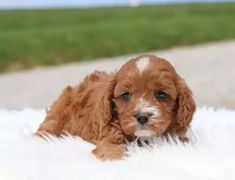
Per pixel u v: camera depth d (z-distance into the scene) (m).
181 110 0.79
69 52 3.80
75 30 4.28
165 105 0.77
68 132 0.89
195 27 4.36
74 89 0.92
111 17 5.05
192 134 0.85
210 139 0.85
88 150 0.79
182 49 3.84
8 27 4.49
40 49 3.80
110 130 0.80
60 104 0.91
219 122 1.00
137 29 4.30
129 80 0.76
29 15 5.18
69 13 5.34
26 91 2.70
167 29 4.29
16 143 0.82
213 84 2.64
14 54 3.69
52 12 5.41
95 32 4.22
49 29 4.38
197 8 5.40
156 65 0.77
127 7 5.79
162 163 0.73
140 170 0.70
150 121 0.74
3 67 3.47
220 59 3.32
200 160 0.74
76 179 0.69
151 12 5.30
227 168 0.72
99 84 0.89
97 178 0.68
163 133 0.79
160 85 0.76
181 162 0.74
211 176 0.71
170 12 5.25
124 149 0.77
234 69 3.00
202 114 1.06
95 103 0.84
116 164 0.72
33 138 0.86
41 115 1.08
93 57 3.77
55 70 3.33
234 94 2.45
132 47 3.97
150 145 0.78
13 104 2.41
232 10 5.22
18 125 0.99
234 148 0.80
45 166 0.71
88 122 0.85
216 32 4.25
